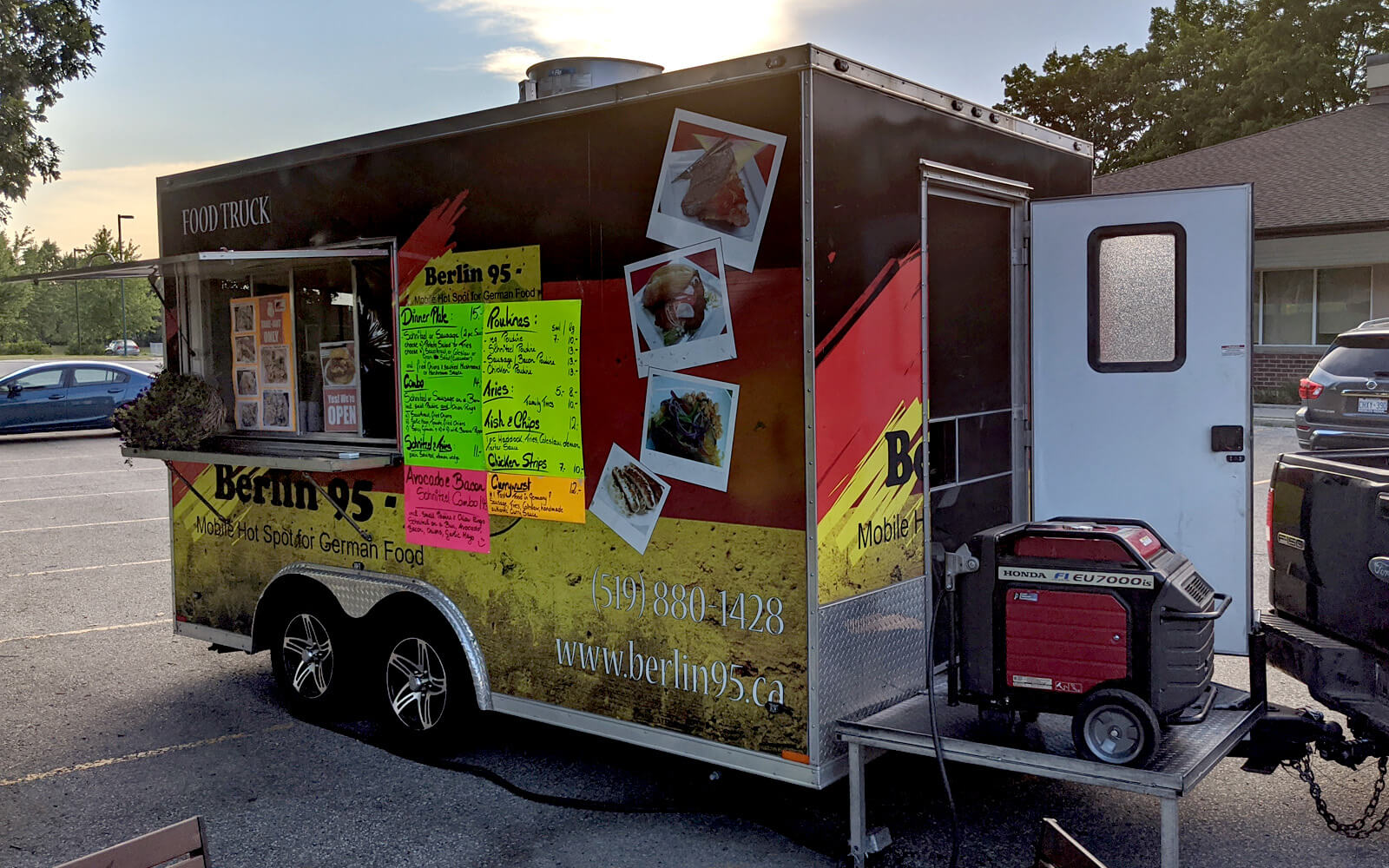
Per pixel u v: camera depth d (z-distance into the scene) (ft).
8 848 12.96
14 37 63.77
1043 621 10.69
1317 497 13.09
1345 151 63.46
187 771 15.26
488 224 13.87
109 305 184.55
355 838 13.00
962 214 13.96
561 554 13.35
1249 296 14.12
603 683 13.03
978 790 13.83
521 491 13.71
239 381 18.10
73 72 65.98
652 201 12.19
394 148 14.93
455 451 14.47
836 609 11.31
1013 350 15.24
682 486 12.07
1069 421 15.08
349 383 16.19
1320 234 57.00
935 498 13.41
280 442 17.11
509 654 14.07
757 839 12.62
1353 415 34.88
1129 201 14.53
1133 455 14.82
